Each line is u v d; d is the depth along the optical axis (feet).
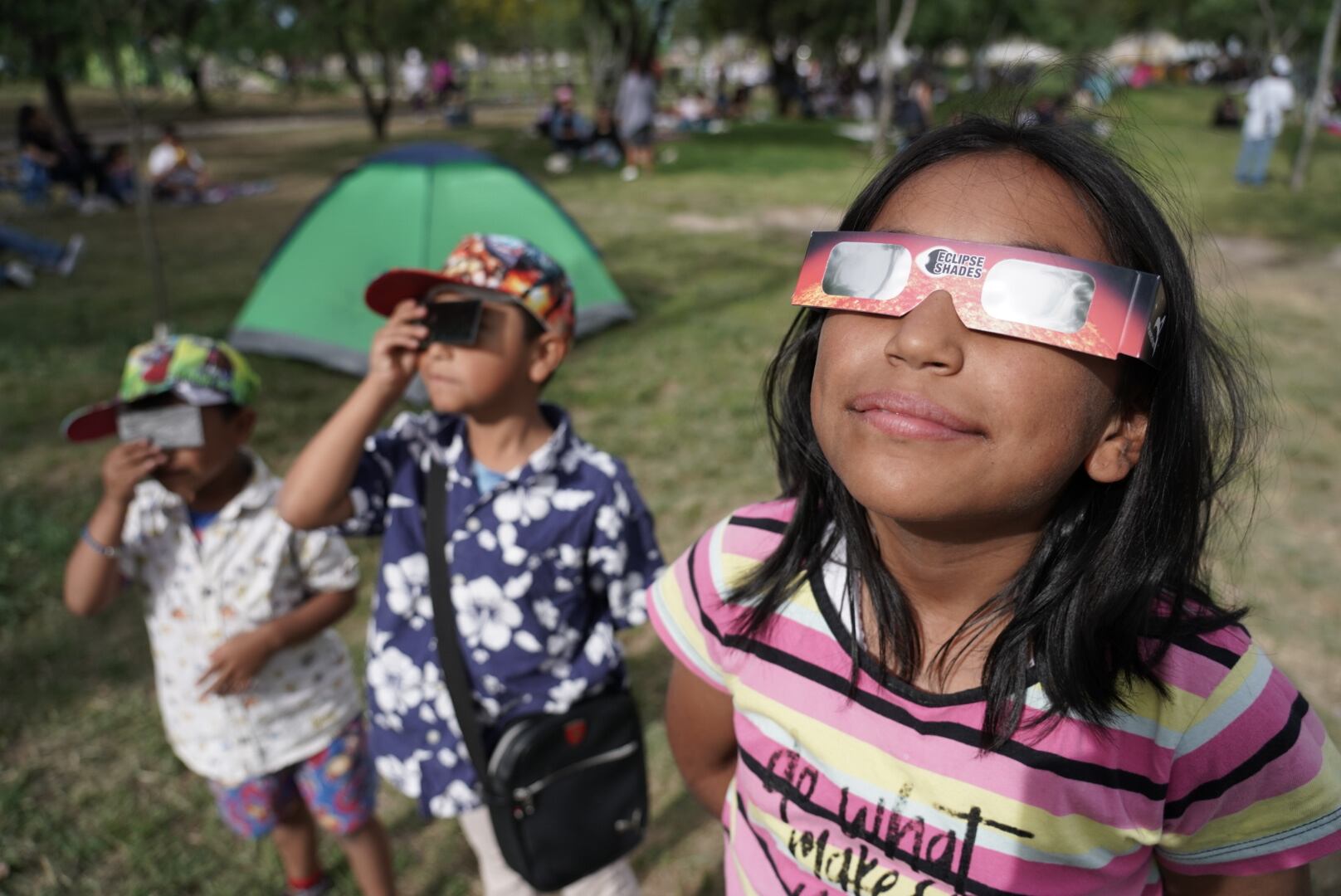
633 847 5.79
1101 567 2.74
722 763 4.13
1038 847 2.84
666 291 25.62
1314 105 43.37
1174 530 2.72
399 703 5.73
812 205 39.11
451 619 5.47
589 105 103.09
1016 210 2.52
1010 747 2.85
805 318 3.23
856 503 3.07
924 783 2.94
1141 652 2.79
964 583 2.91
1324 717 9.46
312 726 6.51
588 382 18.76
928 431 2.38
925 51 103.71
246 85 111.75
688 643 3.67
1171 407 2.64
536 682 5.62
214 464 5.97
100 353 20.54
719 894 7.70
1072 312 2.35
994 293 2.38
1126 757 2.78
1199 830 2.84
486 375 5.32
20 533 12.80
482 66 176.86
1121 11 121.90
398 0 76.74
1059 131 2.73
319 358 19.63
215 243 32.94
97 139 63.21
